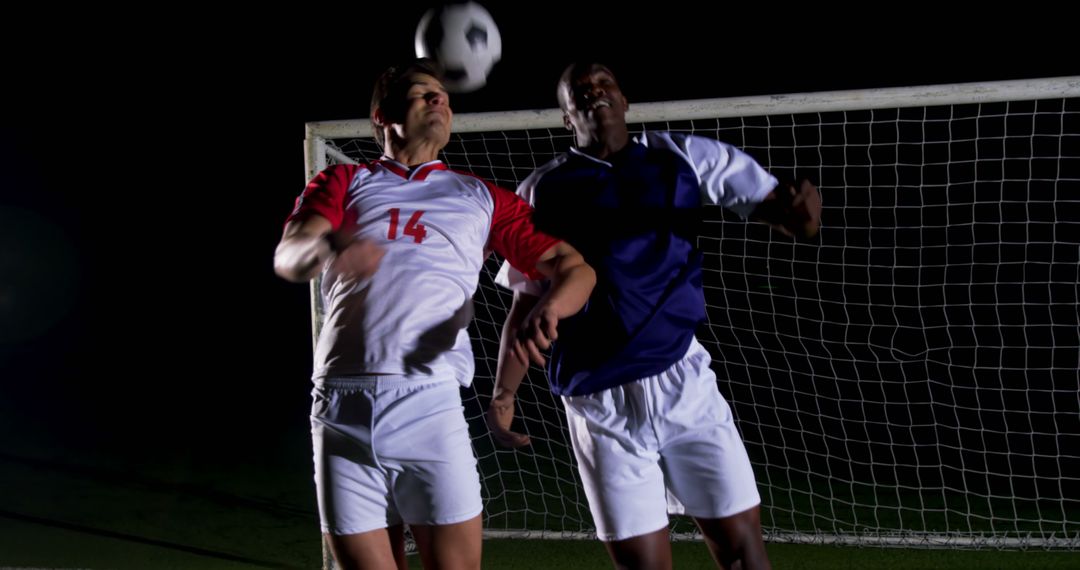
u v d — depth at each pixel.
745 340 8.69
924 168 9.11
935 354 8.15
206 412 7.37
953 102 2.98
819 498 4.59
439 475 1.66
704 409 2.02
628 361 2.00
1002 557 3.50
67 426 6.80
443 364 1.71
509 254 1.87
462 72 2.53
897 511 4.33
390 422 1.64
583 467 2.07
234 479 5.10
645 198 2.06
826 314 9.21
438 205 1.78
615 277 2.02
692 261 2.09
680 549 3.65
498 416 2.03
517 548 3.72
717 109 3.00
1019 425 6.23
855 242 9.35
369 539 1.68
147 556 3.64
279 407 7.57
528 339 1.62
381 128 1.91
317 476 1.72
